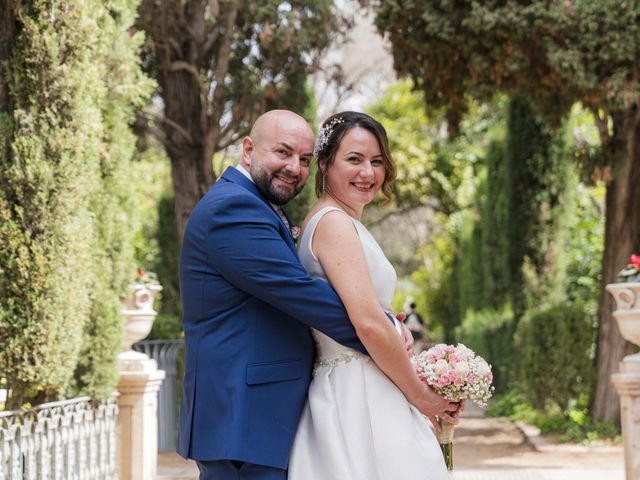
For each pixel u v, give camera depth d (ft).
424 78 27.73
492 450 28.76
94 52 16.30
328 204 9.46
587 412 30.50
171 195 37.29
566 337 30.35
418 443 8.96
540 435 30.60
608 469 24.03
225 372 8.61
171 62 30.32
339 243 8.89
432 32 24.35
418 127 64.08
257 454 8.48
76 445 16.75
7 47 15.02
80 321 15.47
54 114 15.11
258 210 8.77
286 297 8.54
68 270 15.03
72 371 15.60
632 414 19.06
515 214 39.42
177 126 29.68
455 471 24.30
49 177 14.79
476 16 22.88
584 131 46.52
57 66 15.01
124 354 19.76
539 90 25.54
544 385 30.63
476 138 62.08
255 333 8.73
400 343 8.83
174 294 36.78
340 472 8.64
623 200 28.84
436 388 9.16
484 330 44.42
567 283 41.50
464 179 63.21
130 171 18.75
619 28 22.35
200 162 30.66
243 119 30.30
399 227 84.69
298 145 9.15
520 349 34.55
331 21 28.84
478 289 53.26
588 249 42.11
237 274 8.59
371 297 8.73
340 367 9.13
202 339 8.81
